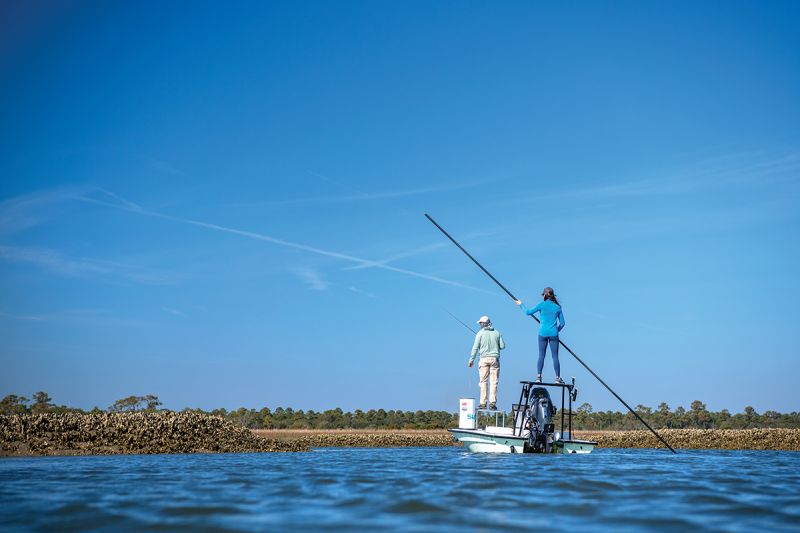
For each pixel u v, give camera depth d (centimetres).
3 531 672
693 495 959
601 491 999
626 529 683
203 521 726
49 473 1377
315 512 788
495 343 2233
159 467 1577
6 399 7638
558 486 1065
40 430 2569
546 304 2177
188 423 2984
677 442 5181
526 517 754
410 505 843
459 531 668
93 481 1181
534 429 2120
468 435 2188
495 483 1112
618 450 3959
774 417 10906
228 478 1238
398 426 10888
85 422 2745
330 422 10944
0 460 1962
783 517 764
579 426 10375
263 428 10581
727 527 698
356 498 912
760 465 1802
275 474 1332
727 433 5259
